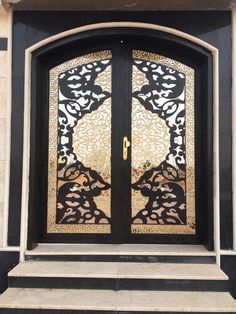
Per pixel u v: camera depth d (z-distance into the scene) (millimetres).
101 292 3068
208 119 3646
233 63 3621
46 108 3879
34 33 3678
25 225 3566
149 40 3779
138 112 3881
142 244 3791
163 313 2758
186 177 3838
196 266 3385
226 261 3484
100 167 3857
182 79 3883
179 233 3805
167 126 3871
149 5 3568
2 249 3535
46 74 3895
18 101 3650
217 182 3551
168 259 3482
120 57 3889
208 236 3578
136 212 3830
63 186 3854
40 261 3494
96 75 3902
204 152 3727
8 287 3182
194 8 3627
